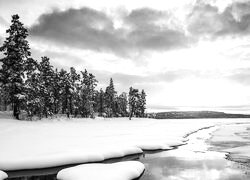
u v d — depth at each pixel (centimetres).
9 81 3572
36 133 2703
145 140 2766
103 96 8375
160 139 2944
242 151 2347
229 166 1708
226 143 3008
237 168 1647
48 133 2809
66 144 2147
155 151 2361
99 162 1781
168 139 3030
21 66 3656
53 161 1641
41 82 4716
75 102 5991
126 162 1650
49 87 5053
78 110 6162
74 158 1723
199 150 2434
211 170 1595
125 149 2133
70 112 6294
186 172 1552
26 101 3672
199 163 1812
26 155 1680
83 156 1767
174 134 3762
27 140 2211
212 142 3120
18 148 1859
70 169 1452
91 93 6500
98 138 2684
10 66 3638
